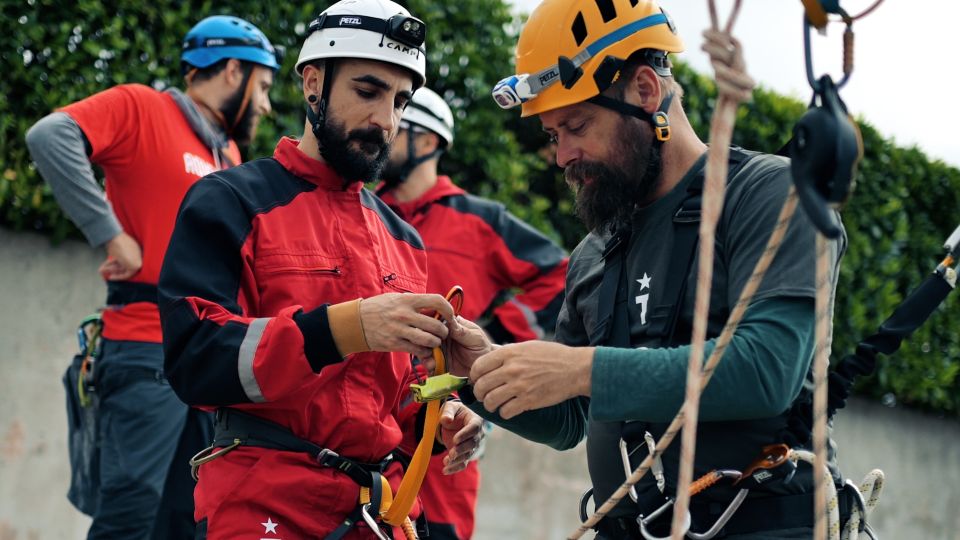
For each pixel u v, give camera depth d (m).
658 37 2.81
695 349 1.86
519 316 5.10
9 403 5.54
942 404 8.52
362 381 2.97
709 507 2.67
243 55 4.80
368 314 2.74
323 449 2.89
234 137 4.92
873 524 8.28
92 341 4.63
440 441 3.30
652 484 2.71
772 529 2.63
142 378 4.50
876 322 7.74
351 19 3.02
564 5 2.82
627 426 2.75
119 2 5.53
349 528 2.88
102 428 4.55
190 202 2.91
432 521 4.80
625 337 2.80
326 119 3.03
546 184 6.86
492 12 6.53
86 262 5.81
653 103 2.80
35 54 5.41
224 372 2.72
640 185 2.83
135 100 4.56
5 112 5.35
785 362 2.51
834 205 1.87
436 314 2.88
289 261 2.92
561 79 2.77
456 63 6.37
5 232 5.59
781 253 2.58
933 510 8.56
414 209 5.08
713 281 2.66
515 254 5.11
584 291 3.03
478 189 6.47
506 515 6.52
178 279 2.83
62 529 5.63
